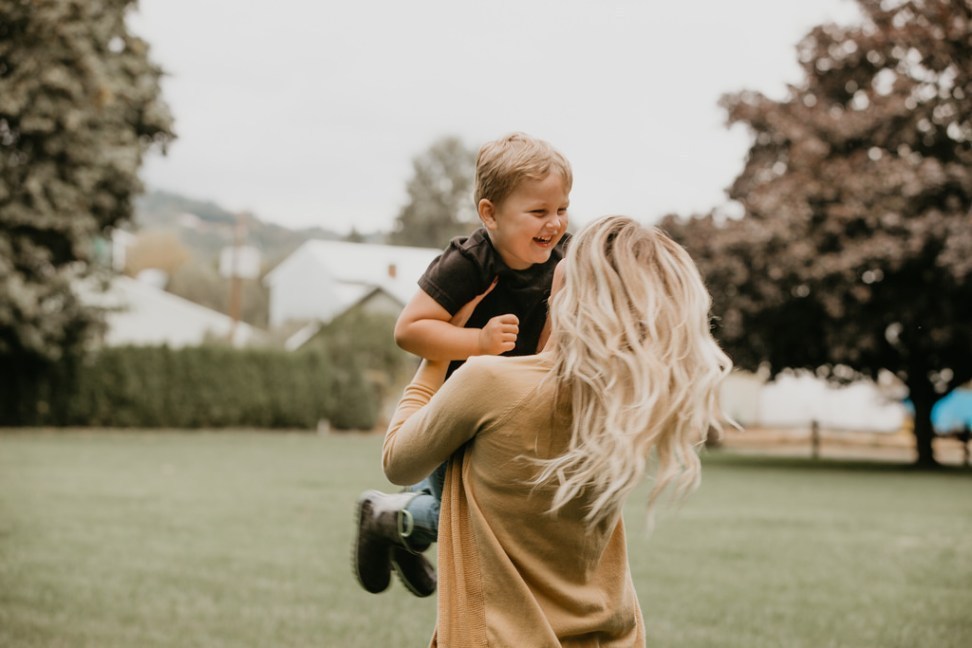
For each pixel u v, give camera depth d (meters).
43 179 24.56
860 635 5.28
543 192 2.39
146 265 83.88
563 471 1.99
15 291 24.03
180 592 6.23
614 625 2.12
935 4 20.81
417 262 61.06
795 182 21.28
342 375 34.50
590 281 2.03
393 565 2.73
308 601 6.07
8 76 23.92
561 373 2.02
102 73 24.80
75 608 5.65
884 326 21.67
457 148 78.38
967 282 19.64
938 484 16.86
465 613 2.04
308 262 59.06
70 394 28.70
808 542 9.07
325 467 17.61
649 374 1.93
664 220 22.56
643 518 10.84
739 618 5.71
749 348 22.69
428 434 2.13
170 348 30.70
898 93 21.48
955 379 23.61
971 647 5.04
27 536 8.42
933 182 20.12
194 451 21.73
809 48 22.84
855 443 34.28
